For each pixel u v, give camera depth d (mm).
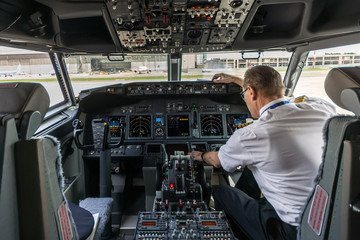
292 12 2436
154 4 1999
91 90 2826
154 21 2291
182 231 1476
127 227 2629
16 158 958
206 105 3182
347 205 842
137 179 3381
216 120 3143
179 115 3143
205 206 1843
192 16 2223
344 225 859
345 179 844
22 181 970
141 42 2783
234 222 1760
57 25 2381
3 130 904
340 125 910
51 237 1041
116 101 3123
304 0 2098
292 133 1273
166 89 3004
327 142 971
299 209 1277
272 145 1280
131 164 3311
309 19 2363
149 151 2982
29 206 987
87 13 2170
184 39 2793
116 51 3041
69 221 1236
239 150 1422
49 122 2656
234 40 2836
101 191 2432
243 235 1788
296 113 1321
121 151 2998
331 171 936
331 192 925
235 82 2723
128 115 3148
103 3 2010
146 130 3088
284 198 1326
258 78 1431
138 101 3195
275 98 1424
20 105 1039
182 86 2998
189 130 3100
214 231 1507
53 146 1104
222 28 2506
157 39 2730
